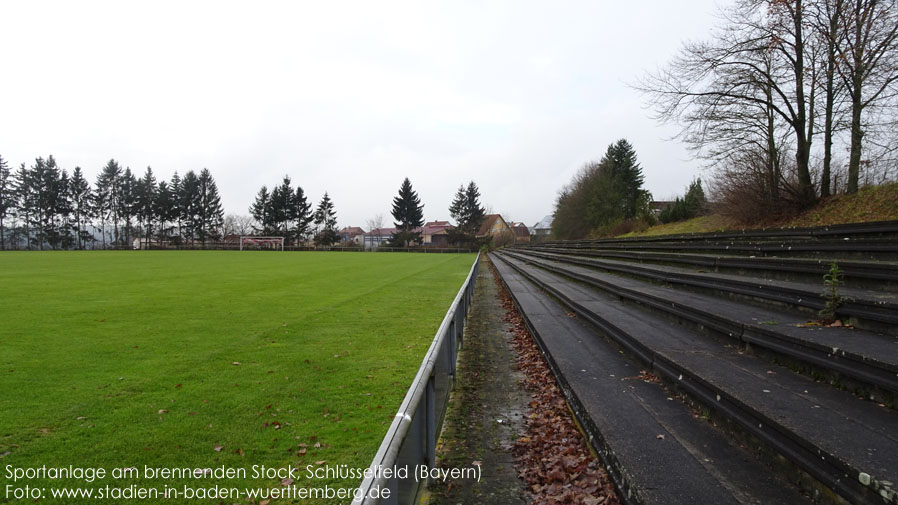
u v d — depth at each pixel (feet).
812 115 52.34
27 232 249.75
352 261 128.36
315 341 26.22
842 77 45.34
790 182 61.46
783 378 11.76
